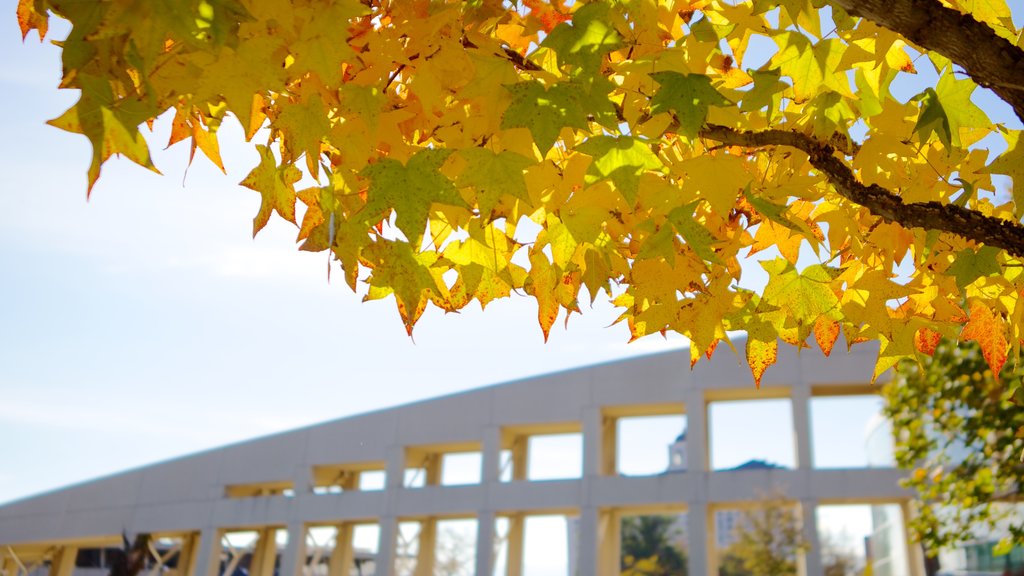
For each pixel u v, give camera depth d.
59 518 36.56
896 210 1.71
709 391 27.39
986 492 7.43
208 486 34.00
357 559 43.97
